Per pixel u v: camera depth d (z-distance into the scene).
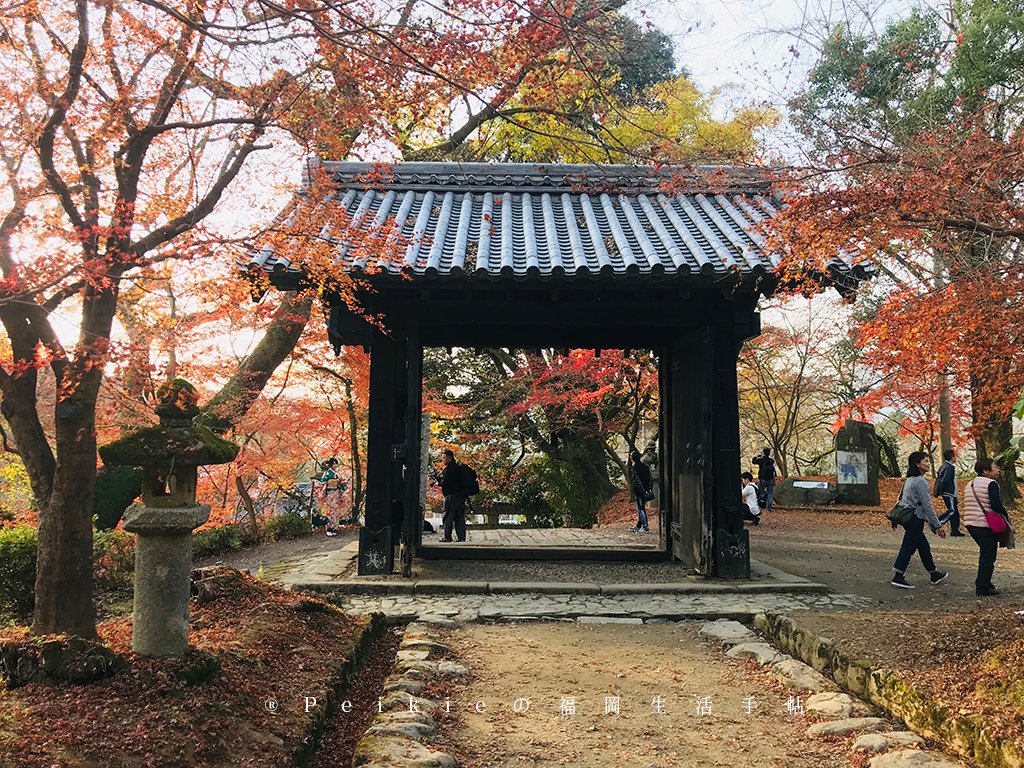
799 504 21.64
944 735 4.49
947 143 5.09
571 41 5.20
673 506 11.82
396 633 7.75
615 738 4.92
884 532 16.47
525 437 26.62
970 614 6.59
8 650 4.54
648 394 21.75
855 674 5.62
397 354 10.83
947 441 18.86
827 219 4.98
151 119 5.57
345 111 5.81
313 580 9.70
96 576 9.55
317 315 13.95
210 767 3.86
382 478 10.30
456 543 14.09
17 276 4.58
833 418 29.02
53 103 4.98
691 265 9.25
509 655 6.85
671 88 12.55
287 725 4.52
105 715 4.09
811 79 9.67
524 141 16.42
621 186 7.84
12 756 3.56
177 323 7.72
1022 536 15.77
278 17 5.20
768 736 4.97
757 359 23.95
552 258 9.37
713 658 6.84
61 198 5.00
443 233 10.15
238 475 15.62
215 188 5.88
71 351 5.02
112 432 9.64
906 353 5.13
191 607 6.41
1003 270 4.77
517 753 4.66
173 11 4.69
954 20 12.54
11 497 13.52
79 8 4.83
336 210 6.65
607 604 8.78
